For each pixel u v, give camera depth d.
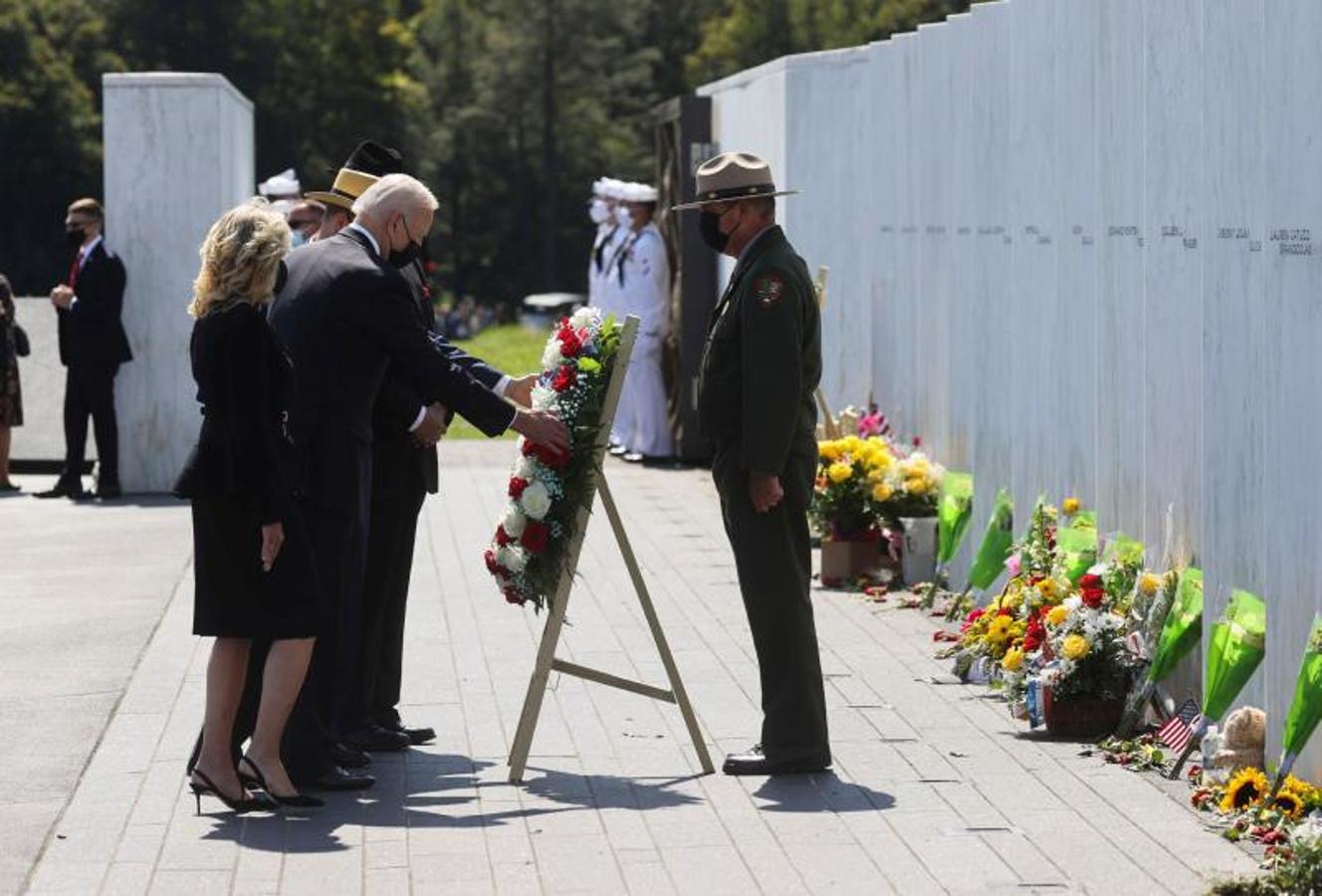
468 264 114.50
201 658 14.85
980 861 9.80
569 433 11.58
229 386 10.44
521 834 10.33
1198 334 12.25
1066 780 11.34
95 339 24.08
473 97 117.00
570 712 13.13
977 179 16.84
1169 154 12.64
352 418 11.27
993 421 16.34
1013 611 13.76
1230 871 9.57
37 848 10.09
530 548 11.48
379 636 12.19
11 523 22.22
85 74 100.50
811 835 10.27
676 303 27.92
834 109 22.81
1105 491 13.89
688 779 11.46
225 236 10.43
